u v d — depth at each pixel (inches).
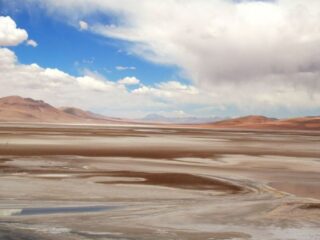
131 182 793.6
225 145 2071.9
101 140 2269.9
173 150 1652.3
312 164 1221.1
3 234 414.6
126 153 1461.6
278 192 721.0
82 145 1806.1
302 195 690.8
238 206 576.1
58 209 540.4
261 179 886.4
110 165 1083.9
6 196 619.8
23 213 513.3
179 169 1035.9
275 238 422.3
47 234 418.3
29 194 639.8
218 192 709.3
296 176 943.7
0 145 1652.3
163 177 871.1
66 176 855.1
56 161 1141.7
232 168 1086.4
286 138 3159.5
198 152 1574.8
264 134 4259.4
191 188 743.1
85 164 1090.1
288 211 546.9
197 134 3850.9
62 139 2241.6
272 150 1765.5
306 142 2532.0
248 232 441.7
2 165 1013.8
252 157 1413.6
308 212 542.3
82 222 467.5
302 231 448.8
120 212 526.0
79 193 659.4
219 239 415.2
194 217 503.2
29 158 1201.4
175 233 431.8
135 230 439.8
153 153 1491.1
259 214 526.6
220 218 500.4
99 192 673.6
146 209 547.2
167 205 578.6
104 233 426.0
